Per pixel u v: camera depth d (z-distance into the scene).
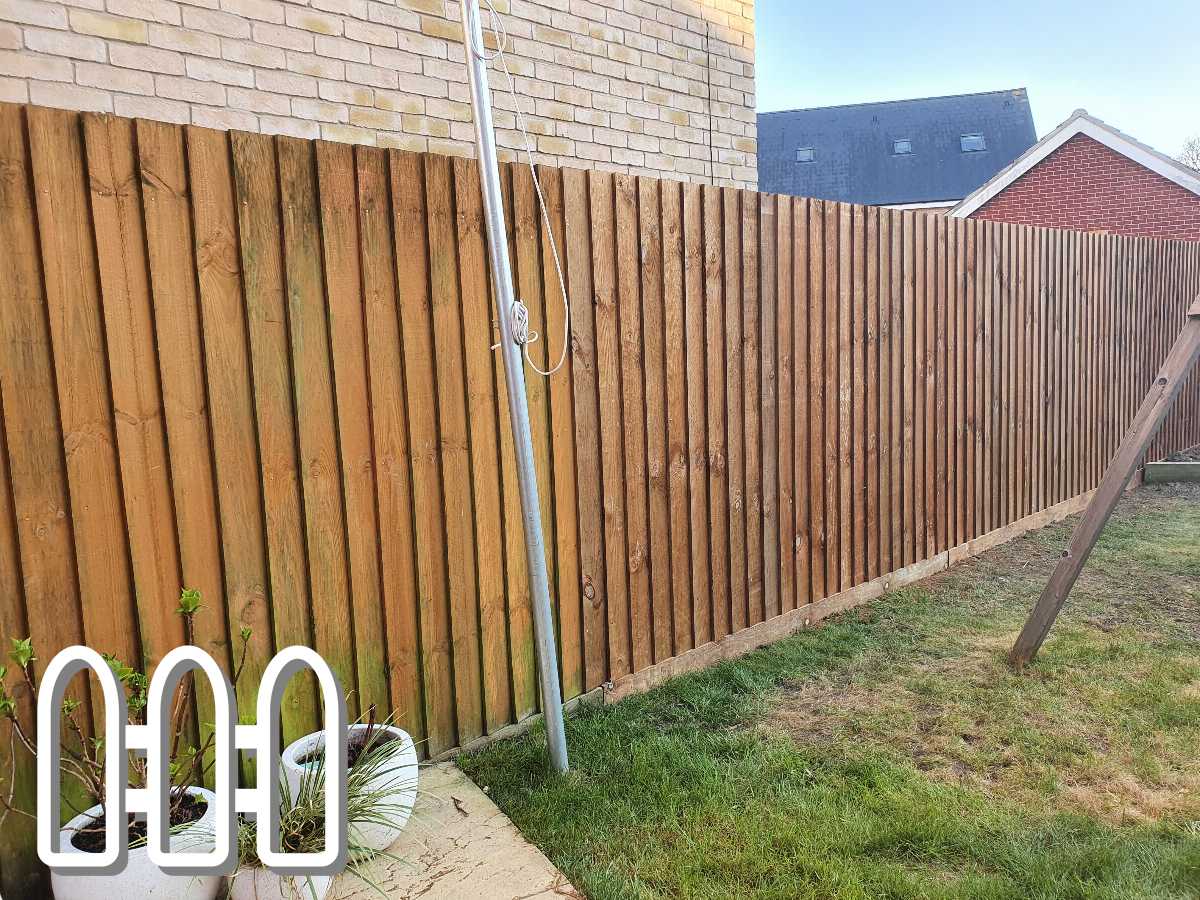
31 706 2.19
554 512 3.34
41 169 2.14
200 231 2.41
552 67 4.64
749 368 4.11
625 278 3.53
